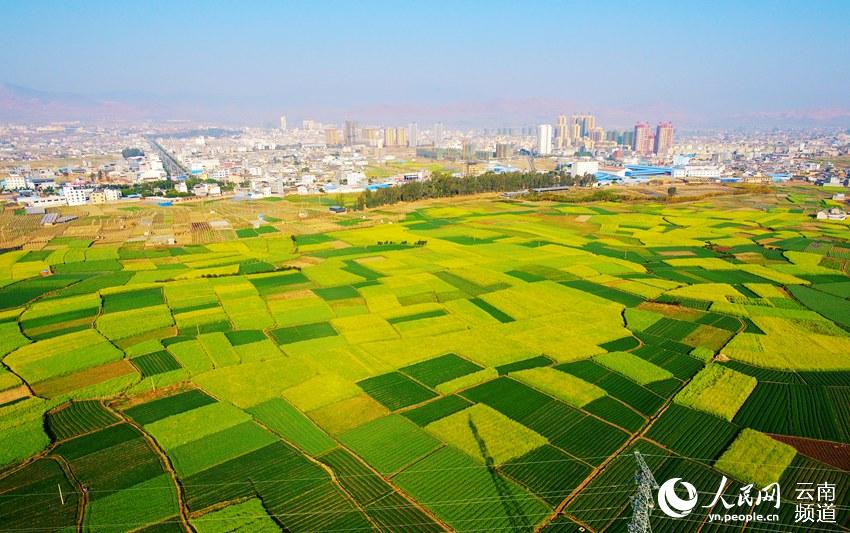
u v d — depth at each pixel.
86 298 127.50
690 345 99.38
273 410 77.62
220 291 132.12
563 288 133.50
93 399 81.62
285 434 71.69
